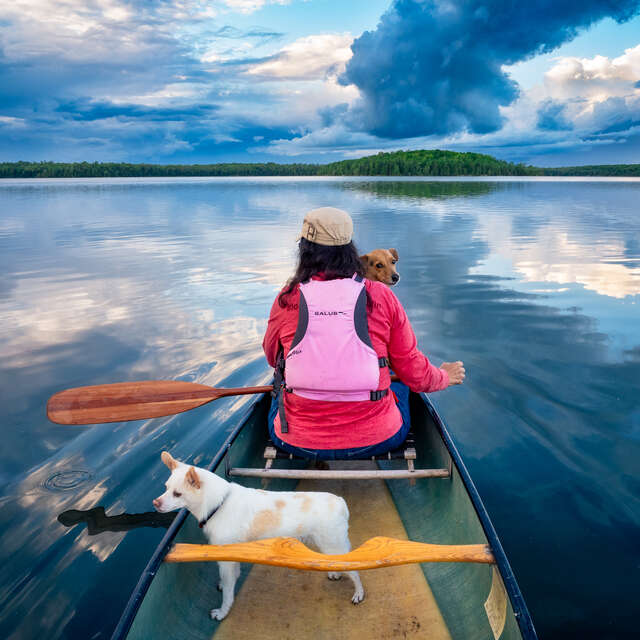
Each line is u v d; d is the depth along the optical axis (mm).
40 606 2203
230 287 7902
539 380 4355
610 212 19703
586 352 4965
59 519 2756
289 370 2047
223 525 1879
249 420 2725
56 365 4902
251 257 10484
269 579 2084
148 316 6418
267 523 1882
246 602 1977
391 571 2125
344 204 24359
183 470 1930
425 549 1712
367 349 2000
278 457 2277
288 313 2057
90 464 3275
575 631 2064
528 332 5570
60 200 29062
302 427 2148
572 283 7828
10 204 25891
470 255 10352
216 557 1685
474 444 3439
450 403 4000
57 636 2057
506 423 3695
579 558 2457
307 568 1626
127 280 8453
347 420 2104
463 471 2197
